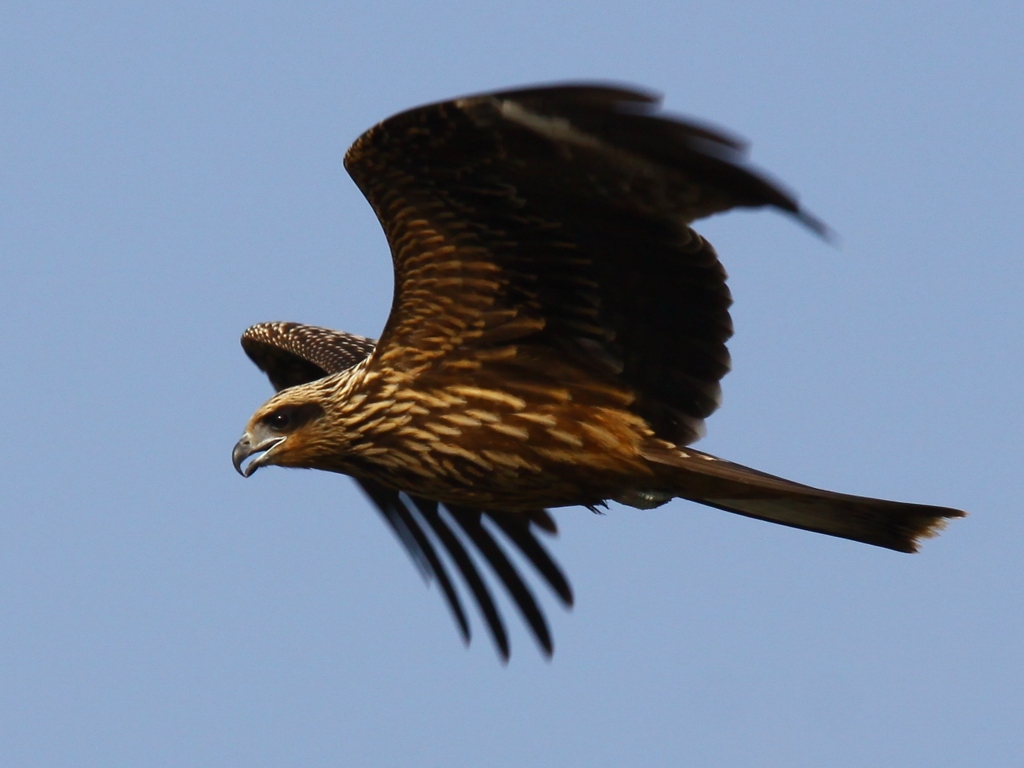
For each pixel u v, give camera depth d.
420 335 15.20
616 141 12.70
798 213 11.98
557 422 15.10
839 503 14.73
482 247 14.57
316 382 16.02
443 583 18.62
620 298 14.62
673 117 12.20
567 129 12.75
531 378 15.12
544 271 14.62
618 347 14.89
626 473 15.16
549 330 14.97
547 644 18.14
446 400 15.26
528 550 18.14
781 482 14.57
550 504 15.82
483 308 14.95
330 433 15.73
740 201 12.62
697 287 14.34
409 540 18.77
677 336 14.70
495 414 15.17
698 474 14.80
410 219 14.46
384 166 13.99
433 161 13.81
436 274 14.80
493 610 18.39
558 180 13.62
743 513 15.50
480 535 18.36
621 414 15.06
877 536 15.08
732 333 14.48
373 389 15.45
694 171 12.62
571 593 17.98
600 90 12.23
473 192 14.06
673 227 13.84
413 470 15.66
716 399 14.80
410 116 13.40
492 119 13.11
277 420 15.88
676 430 15.04
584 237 14.24
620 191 13.43
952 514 14.52
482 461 15.36
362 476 16.17
